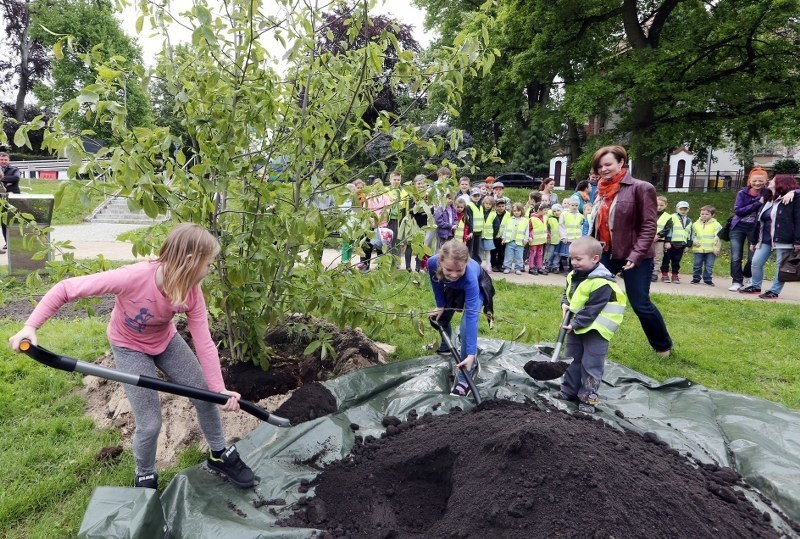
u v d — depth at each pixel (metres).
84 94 2.82
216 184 3.25
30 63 42.53
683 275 11.95
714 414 3.96
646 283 5.03
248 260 3.56
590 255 3.84
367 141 4.13
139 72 3.23
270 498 2.81
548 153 30.97
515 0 18.42
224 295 3.72
